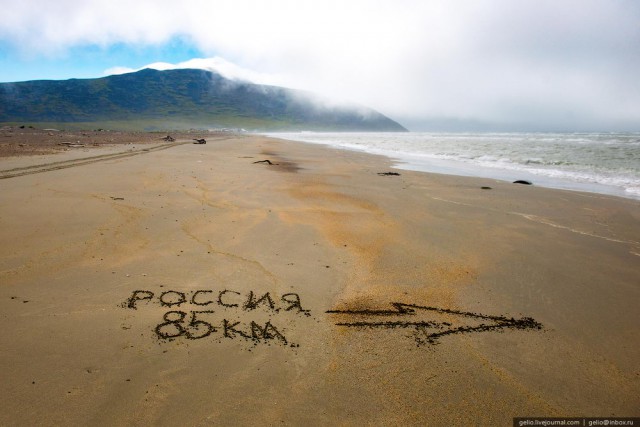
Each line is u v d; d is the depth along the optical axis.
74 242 6.71
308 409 3.37
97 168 14.52
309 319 4.83
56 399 3.29
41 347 3.95
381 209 10.49
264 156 24.81
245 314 4.87
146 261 6.18
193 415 3.22
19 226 7.38
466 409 3.46
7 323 4.33
